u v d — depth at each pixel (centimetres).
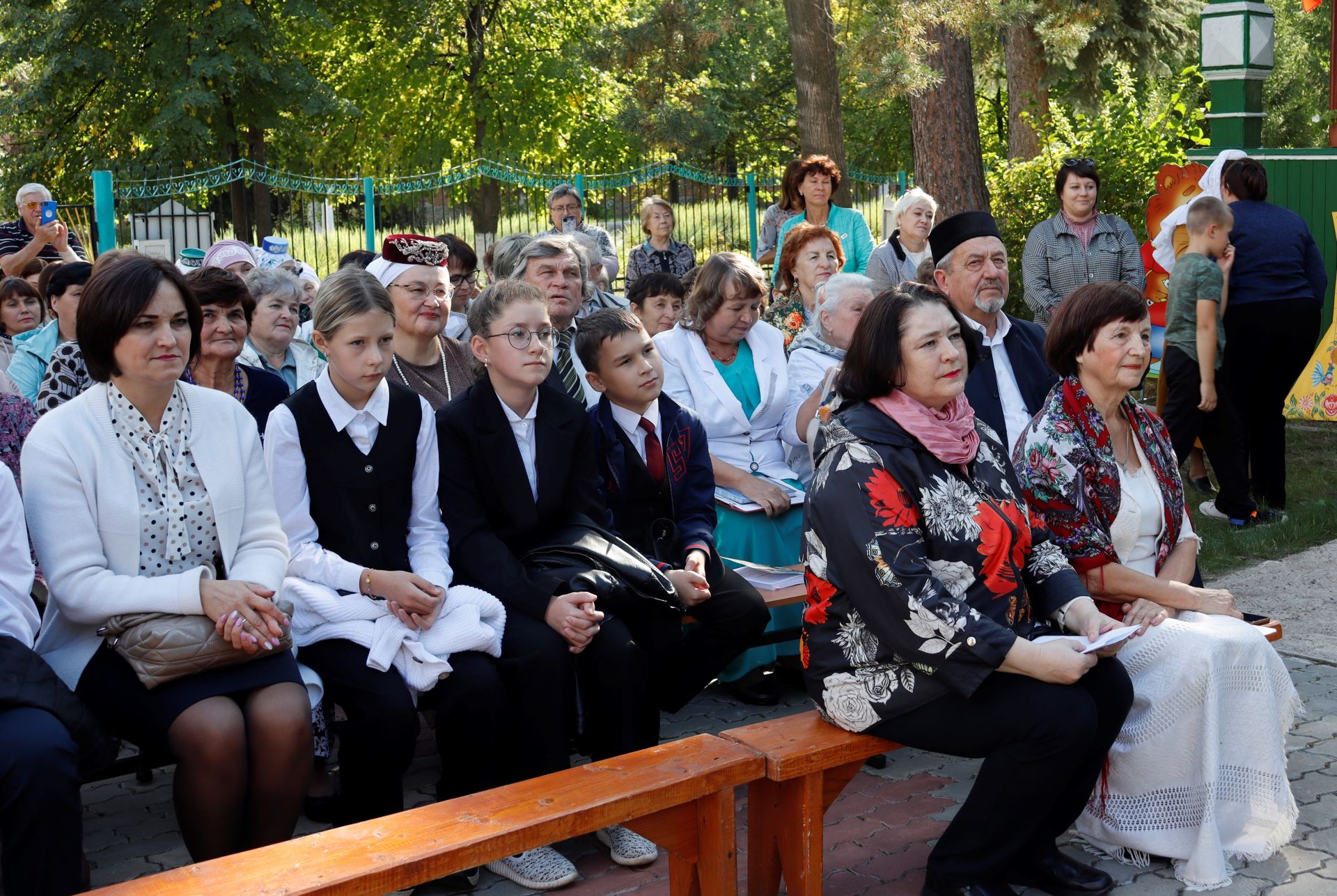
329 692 343
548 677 346
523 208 2002
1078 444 363
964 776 405
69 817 267
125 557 315
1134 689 338
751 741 310
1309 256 720
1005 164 1124
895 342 311
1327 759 404
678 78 1476
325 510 364
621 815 274
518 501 378
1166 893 328
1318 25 3441
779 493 470
